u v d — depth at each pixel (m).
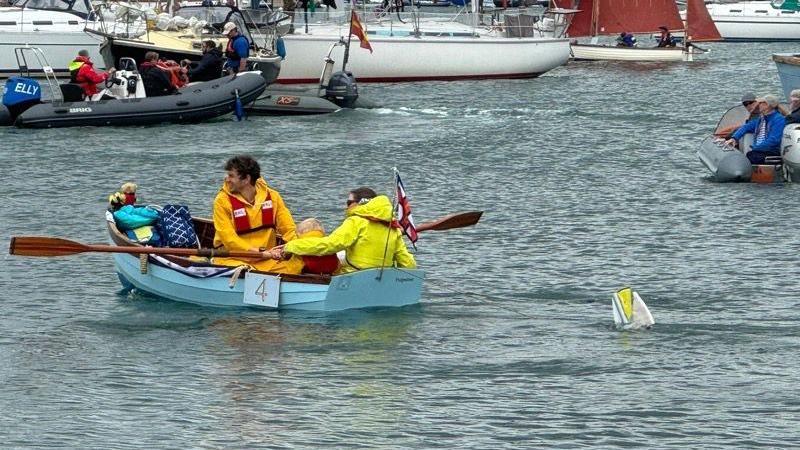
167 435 41.91
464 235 74.62
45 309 57.25
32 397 45.44
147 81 127.31
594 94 163.75
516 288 61.69
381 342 52.03
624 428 42.66
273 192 57.56
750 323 55.12
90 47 164.88
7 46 163.50
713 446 41.09
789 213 80.25
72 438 41.66
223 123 129.12
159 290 58.84
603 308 58.00
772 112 92.38
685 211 81.81
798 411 44.09
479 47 180.88
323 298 55.94
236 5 152.75
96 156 105.19
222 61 136.75
